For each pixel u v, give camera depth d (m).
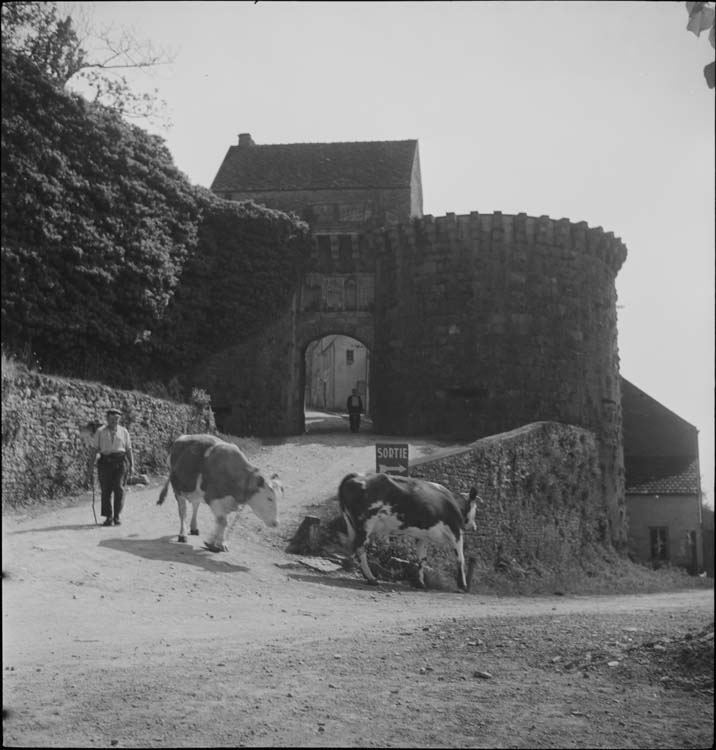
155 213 30.58
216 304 34.41
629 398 48.34
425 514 16.59
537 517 28.39
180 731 5.57
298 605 12.15
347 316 37.41
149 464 24.06
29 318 24.28
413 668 7.32
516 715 5.88
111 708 6.09
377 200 40.66
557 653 7.82
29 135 24.70
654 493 44.38
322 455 28.75
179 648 8.37
